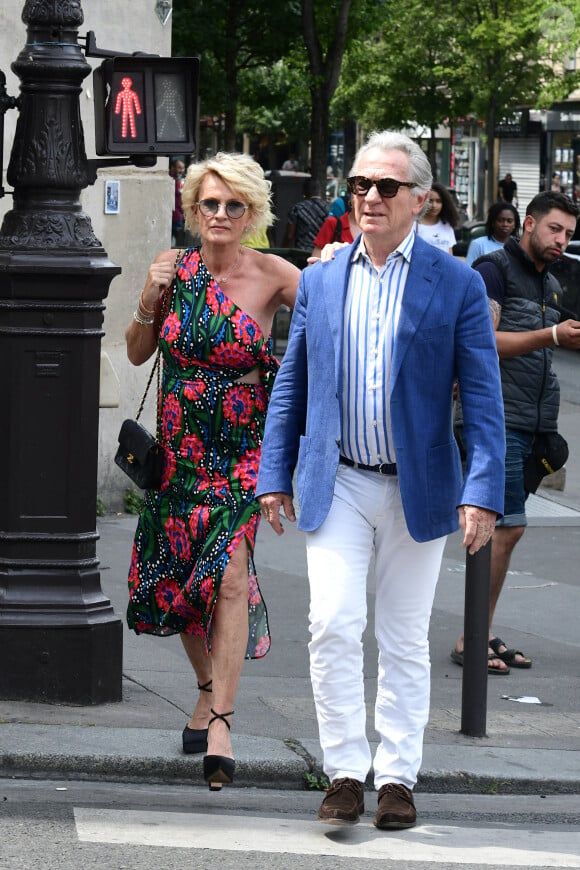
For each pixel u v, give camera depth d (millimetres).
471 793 6062
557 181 52812
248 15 30094
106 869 4758
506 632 8633
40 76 6379
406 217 5105
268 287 5652
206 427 5590
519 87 42875
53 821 5250
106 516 10969
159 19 11000
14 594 6469
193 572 5574
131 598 5848
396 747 5332
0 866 4738
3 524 6508
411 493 5086
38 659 6449
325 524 5188
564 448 7523
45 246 6367
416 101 45188
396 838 5262
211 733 5406
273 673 7465
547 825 5648
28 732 6051
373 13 30750
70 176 6430
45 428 6449
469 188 58719
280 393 5352
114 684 6562
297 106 51625
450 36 43000
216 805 5652
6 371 6441
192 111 6605
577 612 9148
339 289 5164
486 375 5148
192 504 5629
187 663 7422
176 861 4875
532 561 10422
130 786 5820
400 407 5078
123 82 6477
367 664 7746
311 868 4863
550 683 7664
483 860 5055
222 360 5551
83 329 6441
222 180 5527
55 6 6340
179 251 5734
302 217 17484
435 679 7609
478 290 5188
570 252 21484
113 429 10969
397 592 5246
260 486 5301
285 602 8938
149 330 5809
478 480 5082
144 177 10867
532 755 6363
